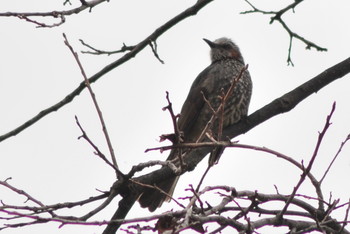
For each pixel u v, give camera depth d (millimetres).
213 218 8883
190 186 8680
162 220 8211
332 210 9906
